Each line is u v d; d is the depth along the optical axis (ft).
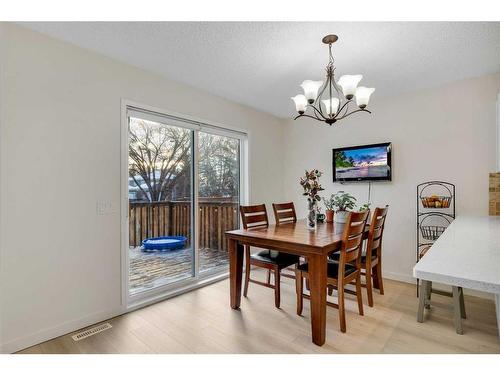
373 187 11.71
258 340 6.75
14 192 6.32
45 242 6.79
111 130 8.06
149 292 9.18
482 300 9.09
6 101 6.23
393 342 6.63
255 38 6.98
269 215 13.93
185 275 10.77
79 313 7.35
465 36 6.78
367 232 9.12
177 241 10.63
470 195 9.53
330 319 7.83
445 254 3.77
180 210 10.65
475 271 2.96
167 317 8.01
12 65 6.32
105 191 7.91
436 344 6.53
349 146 12.42
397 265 11.09
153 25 6.45
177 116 9.80
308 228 8.88
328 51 7.57
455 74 9.15
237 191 13.01
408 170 10.81
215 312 8.32
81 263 7.41
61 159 7.07
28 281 6.51
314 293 6.59
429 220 10.32
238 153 13.02
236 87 10.42
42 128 6.75
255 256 9.30
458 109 9.75
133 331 7.22
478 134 9.39
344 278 7.29
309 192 9.02
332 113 7.41
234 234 8.25
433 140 10.25
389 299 9.20
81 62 7.46
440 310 8.36
